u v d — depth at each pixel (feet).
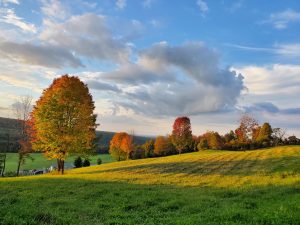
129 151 406.00
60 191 91.56
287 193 90.07
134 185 110.32
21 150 191.11
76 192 90.27
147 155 462.19
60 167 183.21
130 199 79.41
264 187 106.32
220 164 189.06
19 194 84.74
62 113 155.94
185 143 362.33
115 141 418.92
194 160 218.59
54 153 156.66
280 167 160.04
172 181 125.70
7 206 62.08
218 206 70.79
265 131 416.87
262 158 206.90
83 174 157.89
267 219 47.26
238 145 404.77
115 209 67.41
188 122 362.94
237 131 302.04
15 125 193.77
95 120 167.32
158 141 450.30
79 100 161.79
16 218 49.47
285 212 50.83
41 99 171.53
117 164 248.93
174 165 192.44
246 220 49.21
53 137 154.30
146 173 156.66
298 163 170.19
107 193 88.99
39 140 160.35
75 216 58.03
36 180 122.31
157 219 55.88
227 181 125.39
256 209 60.23
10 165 330.13
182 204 73.46
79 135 157.17
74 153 160.04
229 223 46.85
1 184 106.83
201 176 142.61
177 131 361.71
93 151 166.50
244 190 99.66
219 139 430.20
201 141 436.76
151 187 104.88
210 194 91.81
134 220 55.42
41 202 73.67
